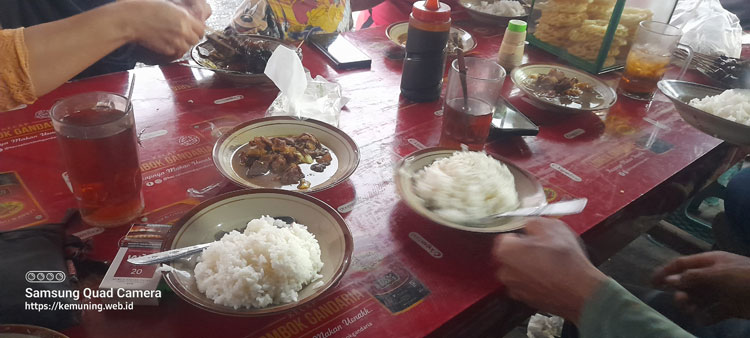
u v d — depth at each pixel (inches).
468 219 36.9
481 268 35.7
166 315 29.6
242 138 45.8
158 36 45.3
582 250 34.7
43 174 39.9
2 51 37.1
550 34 74.4
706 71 70.6
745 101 53.9
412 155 43.6
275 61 50.5
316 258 32.1
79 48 40.1
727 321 44.0
